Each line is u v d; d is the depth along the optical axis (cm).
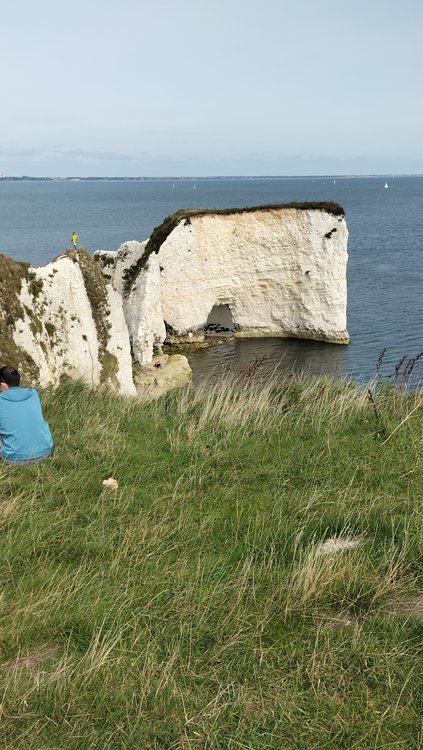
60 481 685
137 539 576
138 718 380
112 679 411
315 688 405
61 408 967
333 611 485
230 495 676
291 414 942
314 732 374
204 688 406
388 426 848
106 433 839
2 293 1280
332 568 514
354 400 977
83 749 362
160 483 709
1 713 379
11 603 479
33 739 366
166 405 1048
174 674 414
